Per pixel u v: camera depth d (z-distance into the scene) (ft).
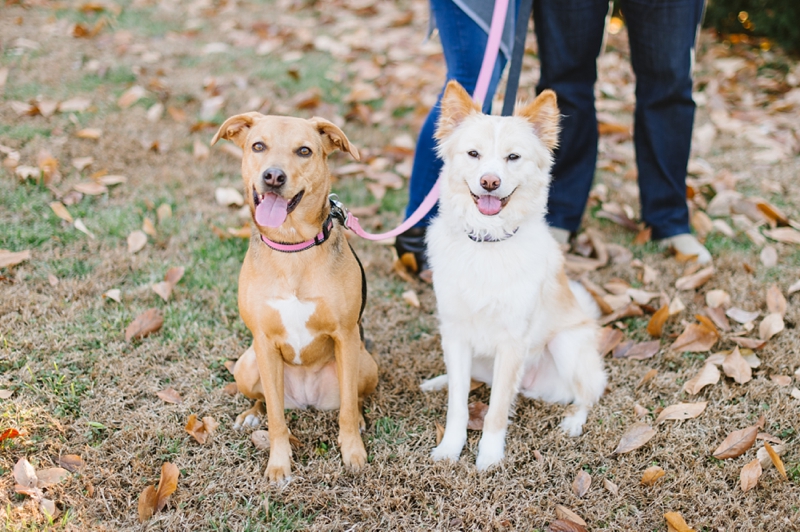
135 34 23.07
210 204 14.88
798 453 8.71
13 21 22.90
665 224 13.98
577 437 9.34
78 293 11.59
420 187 12.58
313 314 8.39
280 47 23.29
